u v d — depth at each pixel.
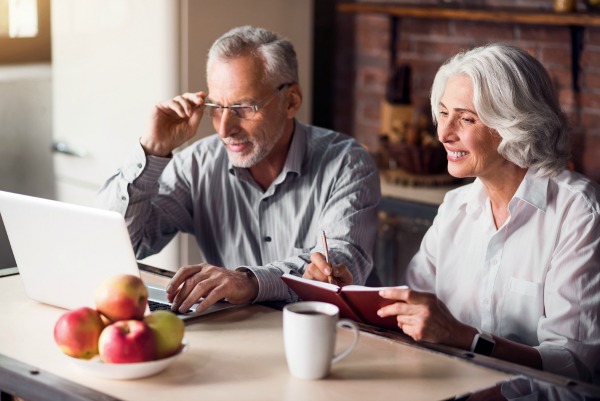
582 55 3.78
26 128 3.95
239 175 2.62
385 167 4.10
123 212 2.51
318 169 2.61
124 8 3.60
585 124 3.82
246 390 1.57
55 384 1.59
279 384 1.60
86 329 1.62
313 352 1.60
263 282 2.09
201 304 1.99
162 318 1.64
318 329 1.60
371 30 4.29
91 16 3.72
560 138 2.16
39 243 1.97
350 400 1.53
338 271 2.09
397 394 1.56
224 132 2.47
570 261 2.07
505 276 2.19
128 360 1.59
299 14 3.84
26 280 2.06
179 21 3.48
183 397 1.54
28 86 3.93
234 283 2.05
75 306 1.99
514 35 3.92
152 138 2.49
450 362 1.72
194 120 2.50
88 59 3.77
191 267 2.10
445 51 4.07
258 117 2.47
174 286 2.06
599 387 1.61
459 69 2.16
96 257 1.89
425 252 2.38
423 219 3.70
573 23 3.64
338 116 4.47
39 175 4.02
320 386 1.59
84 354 1.63
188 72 3.53
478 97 2.11
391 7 4.08
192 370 1.66
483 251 2.24
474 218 2.28
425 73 4.14
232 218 2.69
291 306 1.68
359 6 4.18
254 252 2.68
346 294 1.87
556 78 3.87
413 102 4.19
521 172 2.18
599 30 3.72
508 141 2.11
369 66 4.32
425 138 3.87
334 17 4.40
